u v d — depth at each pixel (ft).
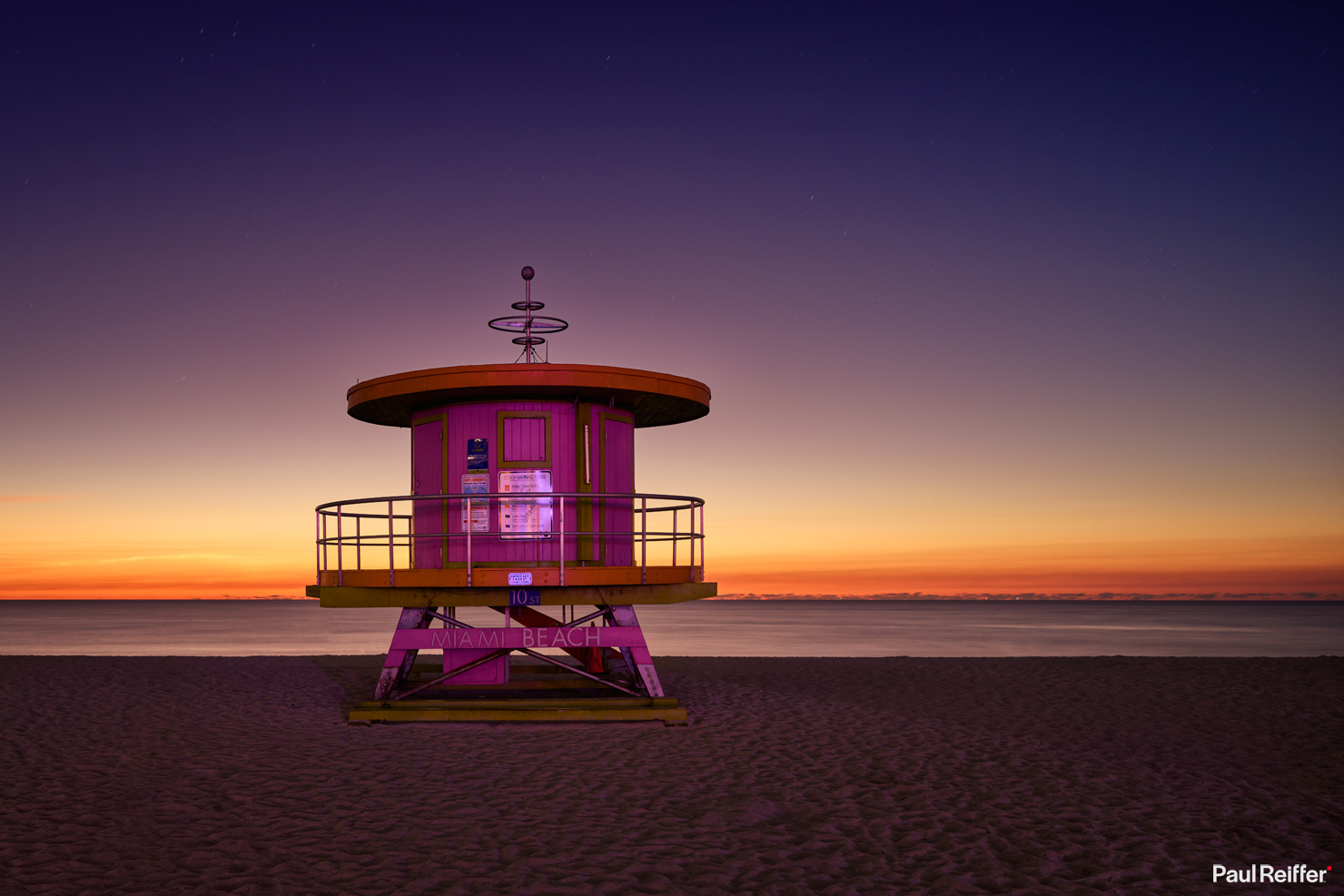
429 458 44.11
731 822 26.40
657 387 42.27
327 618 323.98
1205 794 29.76
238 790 29.60
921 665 65.67
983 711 45.70
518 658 60.75
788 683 56.44
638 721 41.73
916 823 26.37
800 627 245.65
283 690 52.75
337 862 22.67
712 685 55.11
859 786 30.53
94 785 30.19
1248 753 36.11
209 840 24.36
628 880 21.58
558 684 47.42
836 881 21.63
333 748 36.14
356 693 51.72
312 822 25.99
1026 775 32.17
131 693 51.42
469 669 44.47
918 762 34.19
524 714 41.60
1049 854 23.67
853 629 231.71
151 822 25.93
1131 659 68.18
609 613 47.26
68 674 59.77
